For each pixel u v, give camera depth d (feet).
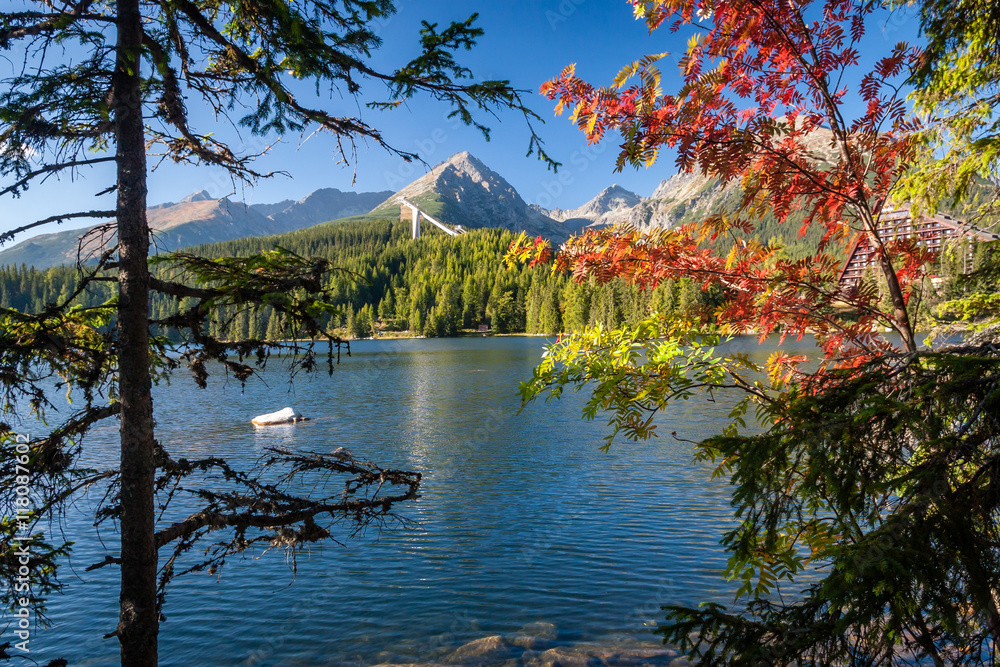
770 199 14.52
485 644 29.43
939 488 7.70
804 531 13.70
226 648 29.73
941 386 8.57
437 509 50.72
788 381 15.19
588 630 30.76
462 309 617.62
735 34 12.94
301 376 194.90
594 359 15.65
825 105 13.79
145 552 13.53
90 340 14.24
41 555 13.91
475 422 98.94
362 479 16.24
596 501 52.01
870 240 14.28
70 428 13.32
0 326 12.24
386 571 38.42
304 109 16.06
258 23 14.65
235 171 16.81
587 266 15.88
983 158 13.46
